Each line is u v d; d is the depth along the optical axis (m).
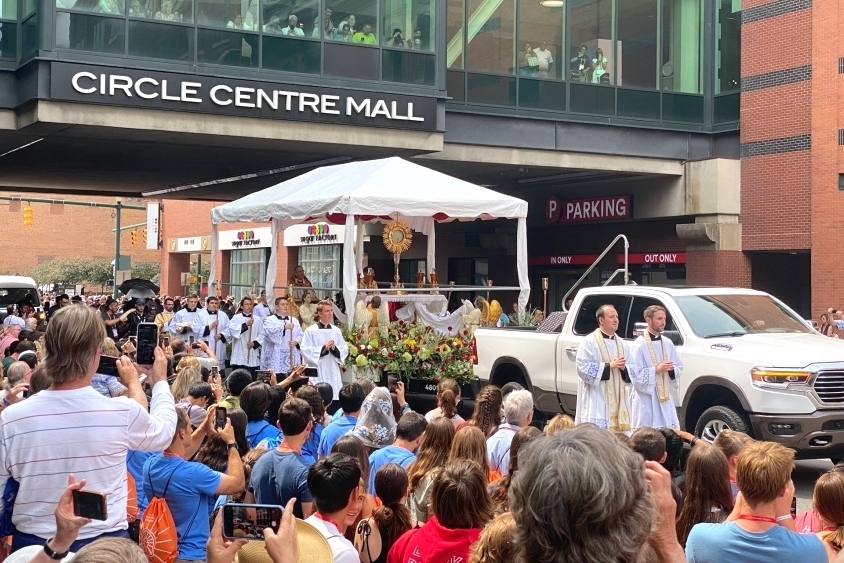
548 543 2.31
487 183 30.02
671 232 27.72
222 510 3.51
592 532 2.28
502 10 24.73
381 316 15.58
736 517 4.20
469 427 5.74
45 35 18.39
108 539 2.60
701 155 27.05
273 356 17.19
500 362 14.28
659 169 26.45
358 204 14.94
